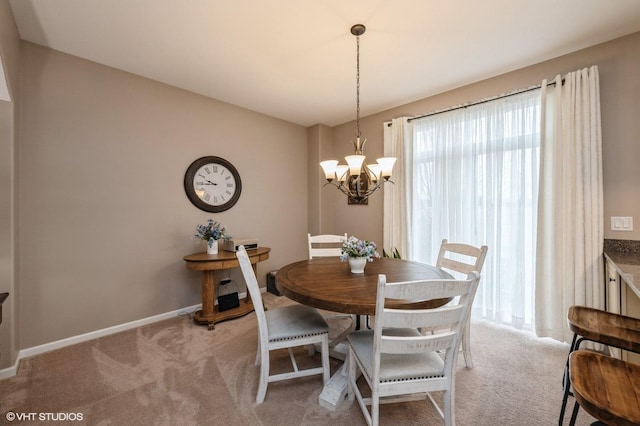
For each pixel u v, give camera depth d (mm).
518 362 2090
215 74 2768
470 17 1949
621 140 2152
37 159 2229
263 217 3891
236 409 1614
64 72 2352
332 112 3844
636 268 1708
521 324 2580
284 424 1503
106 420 1528
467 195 2959
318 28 2068
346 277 1880
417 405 1646
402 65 2604
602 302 2158
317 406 1641
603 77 2225
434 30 2096
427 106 3318
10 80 1834
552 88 2432
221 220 3445
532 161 2523
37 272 2229
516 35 2156
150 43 2246
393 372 1276
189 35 2145
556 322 2346
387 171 2068
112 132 2605
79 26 2021
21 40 2154
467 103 2932
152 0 1775
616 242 2156
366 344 1550
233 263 2842
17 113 2076
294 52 2385
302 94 3250
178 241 3061
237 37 2176
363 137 4023
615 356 1936
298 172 4348
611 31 2102
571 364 1087
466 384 1834
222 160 3387
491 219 2758
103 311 2559
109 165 2590
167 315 2971
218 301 2998
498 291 2699
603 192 2205
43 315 2256
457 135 3008
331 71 2709
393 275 1921
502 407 1622
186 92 3115
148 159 2836
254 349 2305
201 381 1869
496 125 2732
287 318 1886
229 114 3500
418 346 1218
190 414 1575
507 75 2732
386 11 1889
